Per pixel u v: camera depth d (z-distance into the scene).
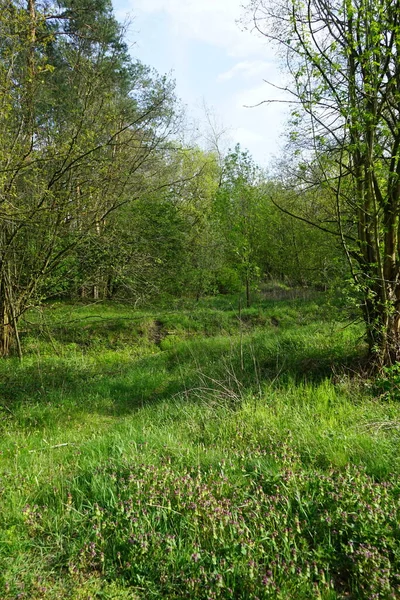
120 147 12.51
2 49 8.70
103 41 12.13
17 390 8.41
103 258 12.44
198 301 20.05
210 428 5.39
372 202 7.07
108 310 17.28
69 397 8.14
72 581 2.83
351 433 4.64
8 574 2.83
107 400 8.12
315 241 19.30
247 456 4.35
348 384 6.54
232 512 3.29
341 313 8.75
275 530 3.06
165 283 16.02
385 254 7.35
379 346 7.02
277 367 8.03
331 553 2.91
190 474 4.07
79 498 3.78
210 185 25.31
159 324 16.53
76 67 11.12
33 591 2.73
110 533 3.30
